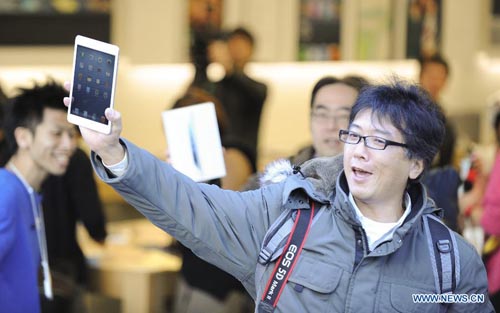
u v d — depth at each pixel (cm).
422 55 1027
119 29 930
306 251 305
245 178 522
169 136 423
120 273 638
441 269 306
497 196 526
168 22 946
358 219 302
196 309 511
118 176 292
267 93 839
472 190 578
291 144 1038
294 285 302
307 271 302
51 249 571
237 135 823
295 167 327
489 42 1048
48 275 469
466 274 311
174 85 980
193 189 308
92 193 581
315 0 1002
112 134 287
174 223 303
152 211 300
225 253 312
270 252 305
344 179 311
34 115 444
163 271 640
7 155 457
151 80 972
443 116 310
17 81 917
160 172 299
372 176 301
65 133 450
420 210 307
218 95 815
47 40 899
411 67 1034
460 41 1045
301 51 1002
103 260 653
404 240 307
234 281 510
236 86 820
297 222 308
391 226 308
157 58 947
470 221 581
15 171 445
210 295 509
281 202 316
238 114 820
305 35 1002
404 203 314
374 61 1018
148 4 941
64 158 452
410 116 299
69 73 931
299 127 1041
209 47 809
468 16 1043
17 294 418
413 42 1025
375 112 300
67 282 555
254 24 987
